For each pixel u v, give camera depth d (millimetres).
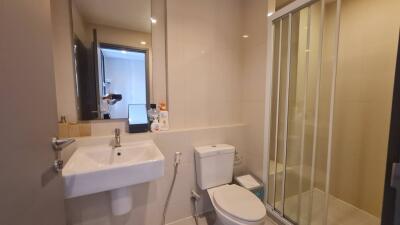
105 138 1386
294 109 1568
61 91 1356
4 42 478
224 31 1862
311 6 1391
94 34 1427
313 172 1465
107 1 1450
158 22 1604
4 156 466
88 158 1246
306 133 1500
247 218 1166
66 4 1340
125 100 1543
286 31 1563
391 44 1531
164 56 1646
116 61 1501
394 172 577
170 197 1643
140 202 1544
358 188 1795
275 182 1737
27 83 587
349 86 1816
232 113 1979
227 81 1923
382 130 1613
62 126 1314
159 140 1551
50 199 728
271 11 1673
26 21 588
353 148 1814
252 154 1908
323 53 1383
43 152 681
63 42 1342
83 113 1419
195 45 1729
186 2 1663
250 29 1868
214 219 1726
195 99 1771
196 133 1700
